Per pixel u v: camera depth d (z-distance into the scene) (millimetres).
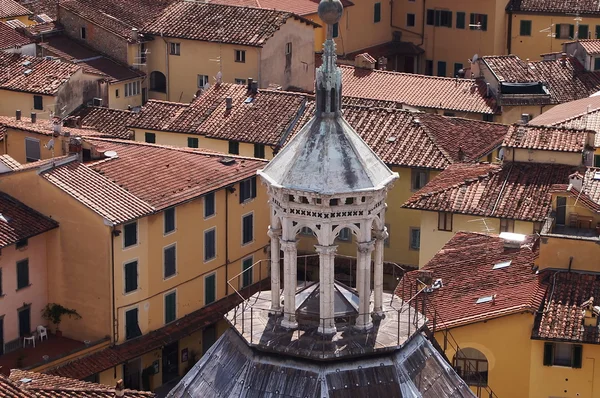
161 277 106062
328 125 51125
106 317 102938
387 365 50812
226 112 131125
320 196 50094
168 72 155375
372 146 120312
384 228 52031
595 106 122875
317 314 51812
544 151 105438
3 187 103938
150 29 155125
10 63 145250
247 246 113938
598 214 89375
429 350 52844
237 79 152875
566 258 84188
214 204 109938
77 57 153125
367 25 181250
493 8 180000
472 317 81125
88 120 135875
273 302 52625
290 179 50656
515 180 105062
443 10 182750
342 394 50031
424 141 120312
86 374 100312
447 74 184375
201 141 129750
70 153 109000
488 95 149500
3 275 100688
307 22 156750
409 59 185375
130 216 102000
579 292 82375
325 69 50906
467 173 108562
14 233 100500
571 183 92938
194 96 148625
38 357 100750
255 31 152375
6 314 101312
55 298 104062
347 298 52156
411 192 118562
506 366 81625
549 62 154125
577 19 178375
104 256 101938
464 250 89750
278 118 129125
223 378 51656
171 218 106188
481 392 81938
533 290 82562
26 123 118312
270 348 50781
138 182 106875
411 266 117500
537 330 80250
